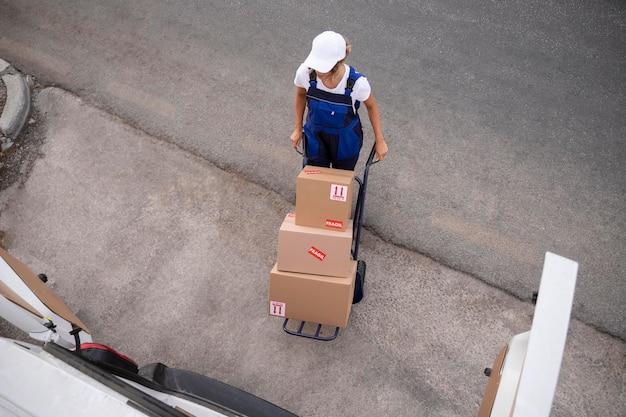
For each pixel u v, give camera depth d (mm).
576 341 4027
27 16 6469
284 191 4973
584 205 4715
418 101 5438
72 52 6066
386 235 4621
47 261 4688
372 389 3918
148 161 5211
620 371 3898
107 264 4645
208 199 4957
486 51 5793
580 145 5086
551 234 4555
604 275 4316
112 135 5398
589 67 5617
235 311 4348
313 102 3584
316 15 6219
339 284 3656
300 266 3721
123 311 4398
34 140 5402
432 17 6109
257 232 4754
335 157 3951
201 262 4609
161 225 4824
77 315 4383
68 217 4922
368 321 4219
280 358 4090
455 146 5117
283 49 5961
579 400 3789
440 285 4363
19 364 1814
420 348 4082
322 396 3908
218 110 5516
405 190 4859
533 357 1656
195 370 4078
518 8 6145
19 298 2699
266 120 5426
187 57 5961
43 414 1708
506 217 4668
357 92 3514
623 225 4594
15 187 5141
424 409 3826
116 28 6281
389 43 5895
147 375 3340
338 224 3678
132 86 5746
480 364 3986
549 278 1821
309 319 3875
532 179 4883
